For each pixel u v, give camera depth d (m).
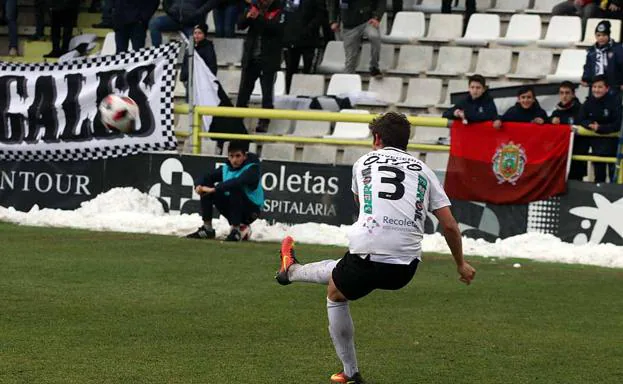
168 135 39.91
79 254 31.36
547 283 29.31
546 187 36.66
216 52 52.78
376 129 17.92
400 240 17.06
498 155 37.06
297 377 18.48
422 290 27.61
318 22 51.12
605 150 36.91
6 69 40.94
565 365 20.08
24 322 22.25
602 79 36.38
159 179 39.78
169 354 19.92
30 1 61.91
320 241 36.41
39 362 19.00
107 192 40.00
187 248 33.28
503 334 22.67
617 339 22.50
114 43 55.28
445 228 17.41
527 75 49.31
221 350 20.39
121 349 20.20
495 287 28.39
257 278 28.39
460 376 19.03
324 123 47.84
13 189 41.09
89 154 40.38
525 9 54.66
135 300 24.92
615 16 51.62
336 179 38.16
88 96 40.34
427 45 52.56
